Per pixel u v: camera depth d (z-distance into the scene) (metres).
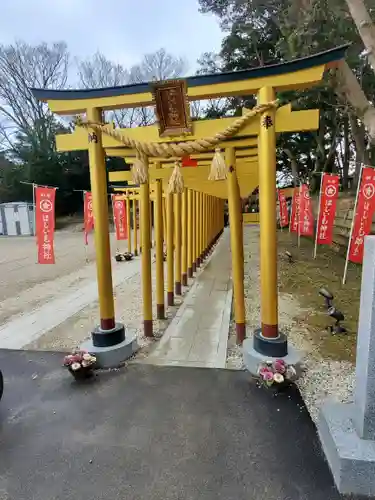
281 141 14.96
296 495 1.74
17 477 1.89
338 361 3.34
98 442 2.16
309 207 9.21
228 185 3.62
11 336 4.24
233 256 3.75
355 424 1.95
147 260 3.96
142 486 1.82
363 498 1.72
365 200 5.64
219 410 2.48
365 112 5.33
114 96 3.08
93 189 3.24
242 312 3.79
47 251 5.52
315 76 2.72
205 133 3.09
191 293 6.23
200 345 3.79
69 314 5.16
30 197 25.80
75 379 2.96
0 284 7.50
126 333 3.70
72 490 1.80
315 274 7.39
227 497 1.74
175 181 3.14
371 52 4.71
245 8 11.78
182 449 2.09
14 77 24.64
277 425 2.30
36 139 26.02
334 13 6.38
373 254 1.79
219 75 2.85
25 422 2.38
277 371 2.71
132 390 2.78
